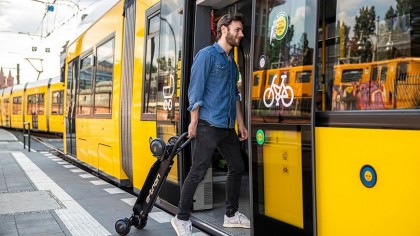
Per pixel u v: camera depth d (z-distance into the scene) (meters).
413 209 2.16
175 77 4.67
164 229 4.33
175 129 4.60
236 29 3.75
